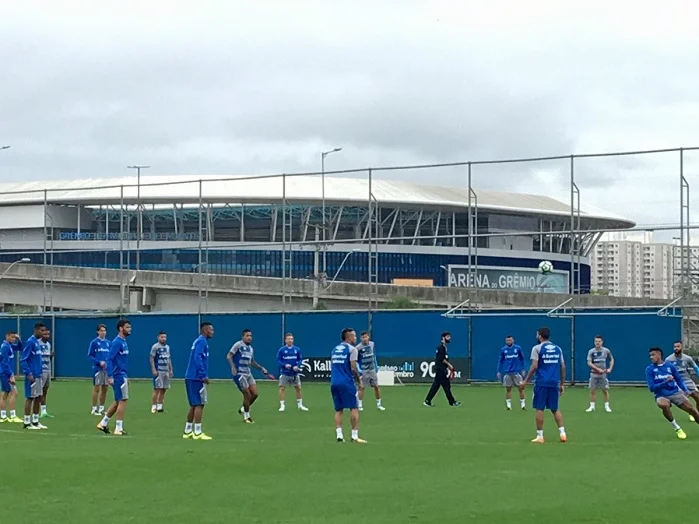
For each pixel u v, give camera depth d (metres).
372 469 14.30
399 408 27.94
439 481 13.08
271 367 42.41
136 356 45.16
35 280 52.28
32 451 16.73
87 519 10.49
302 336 41.88
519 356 27.25
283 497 11.84
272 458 15.62
